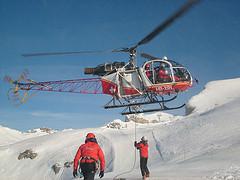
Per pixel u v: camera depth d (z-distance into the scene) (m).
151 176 14.50
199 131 35.75
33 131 104.31
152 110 17.52
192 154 26.95
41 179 45.16
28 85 20.12
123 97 17.94
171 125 47.81
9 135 95.69
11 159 53.28
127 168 35.88
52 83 19.77
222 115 39.91
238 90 62.91
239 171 14.10
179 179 12.88
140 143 14.04
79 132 60.75
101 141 51.91
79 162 7.66
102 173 7.54
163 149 34.66
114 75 18.02
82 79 19.06
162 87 17.19
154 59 17.45
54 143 56.22
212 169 15.99
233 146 23.47
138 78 17.58
